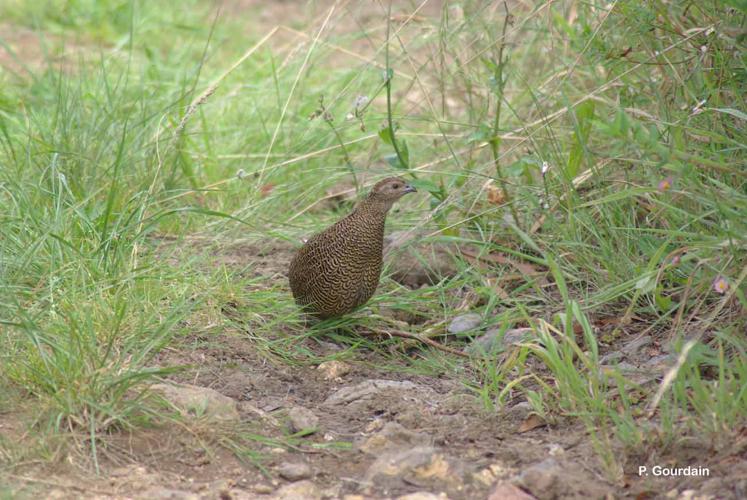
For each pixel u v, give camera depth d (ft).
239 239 39.09
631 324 32.19
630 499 23.24
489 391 29.25
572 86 39.40
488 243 35.24
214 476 24.34
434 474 24.13
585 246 34.09
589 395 26.91
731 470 23.29
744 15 32.68
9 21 70.23
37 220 33.58
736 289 26.86
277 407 28.27
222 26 69.97
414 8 44.01
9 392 26.30
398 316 35.09
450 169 41.19
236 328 32.17
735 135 32.30
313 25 53.36
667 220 32.78
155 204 38.19
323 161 44.60
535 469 23.66
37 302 29.19
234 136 46.88
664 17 33.81
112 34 66.69
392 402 28.40
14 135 43.47
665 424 24.67
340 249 31.53
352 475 24.73
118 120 43.45
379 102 52.42
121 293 30.78
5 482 22.93
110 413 24.89
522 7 46.55
